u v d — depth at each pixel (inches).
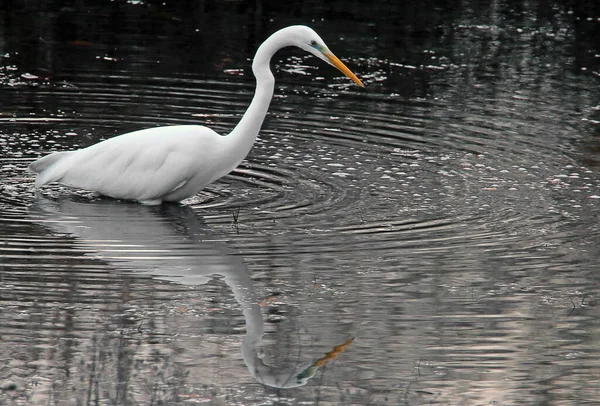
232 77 762.8
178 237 458.9
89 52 810.2
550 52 878.4
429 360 349.7
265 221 483.5
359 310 386.6
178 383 327.3
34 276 405.4
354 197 522.3
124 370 334.6
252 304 389.1
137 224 476.1
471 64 830.5
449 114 687.7
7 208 492.4
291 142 616.4
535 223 487.5
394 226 478.9
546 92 752.3
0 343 347.9
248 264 427.8
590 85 776.3
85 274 410.6
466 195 528.7
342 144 615.5
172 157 498.9
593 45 908.6
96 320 369.7
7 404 309.4
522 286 412.5
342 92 737.0
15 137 607.2
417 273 422.6
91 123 643.5
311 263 430.6
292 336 363.3
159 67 779.4
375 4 1023.6
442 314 385.1
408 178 555.5
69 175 517.0
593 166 584.1
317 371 339.6
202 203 513.3
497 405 320.5
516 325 377.7
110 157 509.4
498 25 968.9
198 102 697.6
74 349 346.9
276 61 820.0
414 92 742.5
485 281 416.5
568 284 415.5
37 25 879.1
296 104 700.7
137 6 964.0
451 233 470.6
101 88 719.7
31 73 747.4
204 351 350.6
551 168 578.9
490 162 587.5
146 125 644.7
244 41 866.1
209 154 501.7
